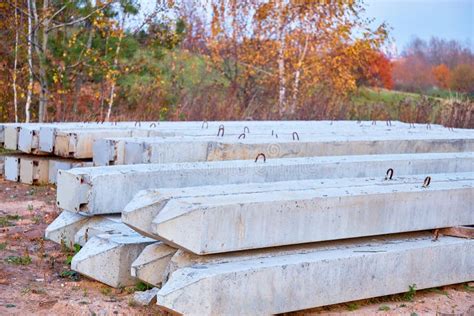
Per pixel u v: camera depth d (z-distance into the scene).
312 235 5.17
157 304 4.63
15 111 16.75
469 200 6.15
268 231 4.94
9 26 17.39
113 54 17.59
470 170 7.86
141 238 5.67
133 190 6.06
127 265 5.51
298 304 4.89
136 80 18.88
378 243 5.70
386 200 5.57
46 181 9.93
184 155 7.34
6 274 5.71
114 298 5.29
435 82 35.75
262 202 4.89
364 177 6.65
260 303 4.69
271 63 23.69
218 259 4.84
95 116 16.52
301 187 5.54
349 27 23.34
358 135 9.30
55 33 17.83
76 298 5.23
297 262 4.88
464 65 35.19
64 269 5.95
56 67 17.03
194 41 23.92
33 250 6.54
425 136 9.40
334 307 5.36
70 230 6.43
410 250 5.55
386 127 11.38
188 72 22.23
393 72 34.75
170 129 9.30
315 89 23.19
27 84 17.59
